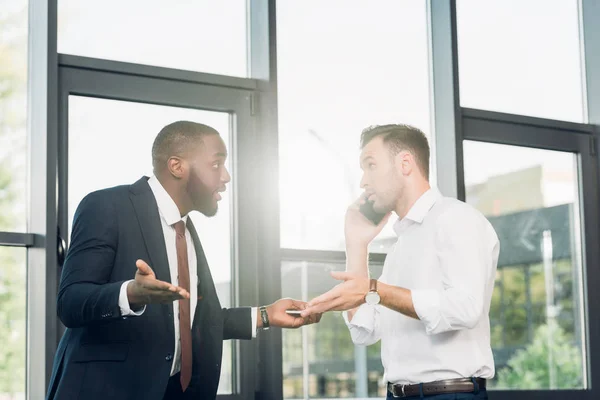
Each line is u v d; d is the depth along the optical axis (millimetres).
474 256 2795
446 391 2824
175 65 4297
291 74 4574
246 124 4406
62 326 3773
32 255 3799
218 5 4457
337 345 4441
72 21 4066
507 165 5125
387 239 4660
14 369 3730
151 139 4168
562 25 5480
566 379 5117
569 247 5262
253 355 4266
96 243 2680
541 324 5090
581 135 5391
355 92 4730
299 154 4520
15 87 3908
